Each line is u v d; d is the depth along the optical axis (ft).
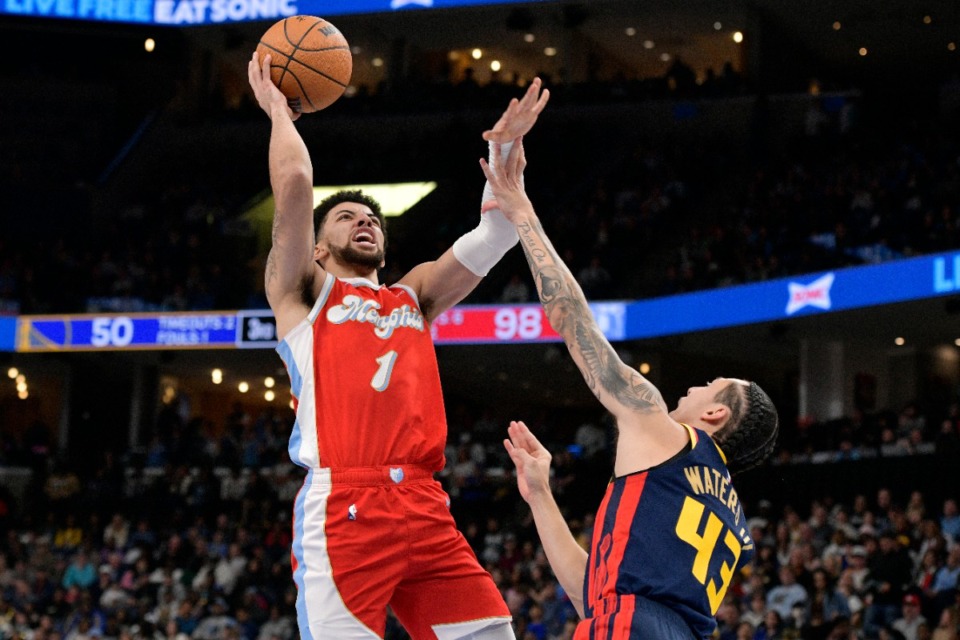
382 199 101.55
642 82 102.63
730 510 13.28
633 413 13.37
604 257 88.63
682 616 12.74
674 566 12.73
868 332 79.00
